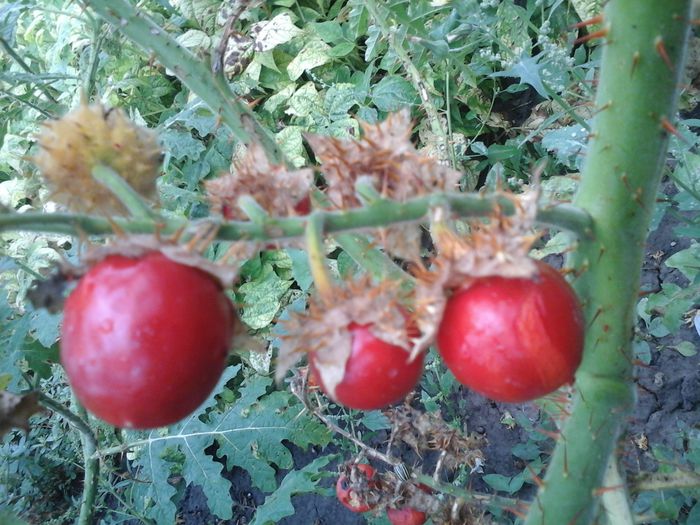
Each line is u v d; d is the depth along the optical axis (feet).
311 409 0.55
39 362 0.56
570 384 0.28
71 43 1.02
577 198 0.30
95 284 0.23
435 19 0.90
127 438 0.79
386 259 0.40
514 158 0.88
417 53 0.85
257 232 0.24
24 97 0.84
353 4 0.98
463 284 0.25
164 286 0.23
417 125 0.96
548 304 0.24
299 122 1.01
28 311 0.58
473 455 0.53
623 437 0.34
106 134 0.26
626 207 0.29
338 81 1.05
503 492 0.72
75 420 0.64
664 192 0.76
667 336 0.71
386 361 0.24
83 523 0.67
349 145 0.27
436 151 0.83
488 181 0.78
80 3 0.53
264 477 0.71
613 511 0.35
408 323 0.25
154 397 0.22
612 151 0.28
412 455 0.78
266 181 0.28
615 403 0.31
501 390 0.25
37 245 0.78
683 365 0.69
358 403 0.25
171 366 0.22
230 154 0.96
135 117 0.90
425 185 0.26
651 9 0.27
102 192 0.26
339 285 0.26
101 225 0.23
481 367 0.24
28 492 0.90
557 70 0.64
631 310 0.31
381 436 0.82
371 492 0.53
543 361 0.24
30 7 0.70
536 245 0.80
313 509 0.81
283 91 1.03
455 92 0.95
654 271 0.75
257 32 1.00
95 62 0.79
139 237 0.23
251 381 0.76
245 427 0.72
